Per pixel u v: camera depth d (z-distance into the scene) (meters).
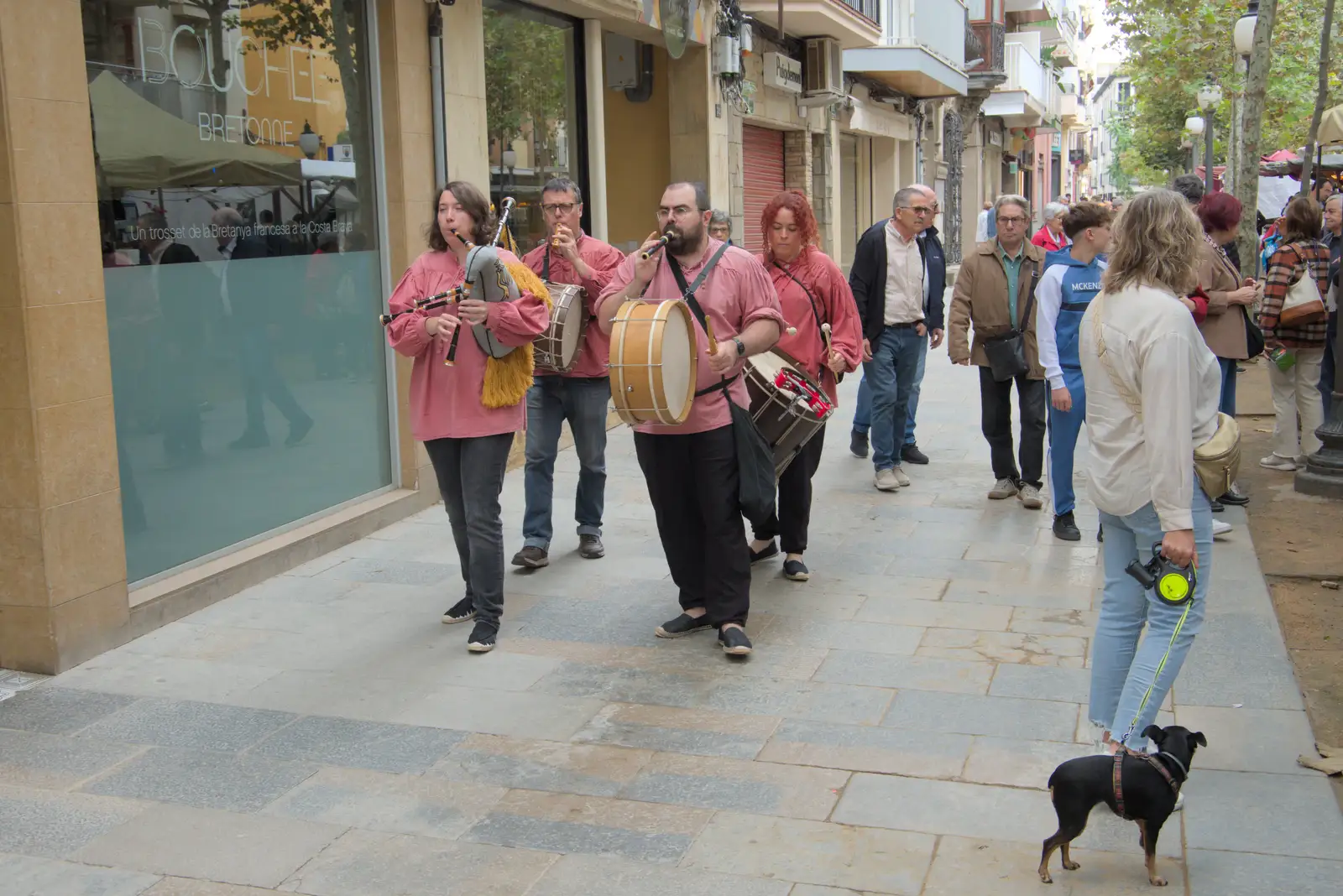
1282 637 5.31
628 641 5.49
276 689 4.99
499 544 5.42
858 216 22.78
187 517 6.08
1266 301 8.41
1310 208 8.35
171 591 5.78
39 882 3.59
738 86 12.80
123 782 4.21
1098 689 4.02
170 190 5.92
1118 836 3.72
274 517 6.73
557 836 3.81
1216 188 19.06
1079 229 6.52
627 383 4.73
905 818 3.87
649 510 7.76
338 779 4.22
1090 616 5.72
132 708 4.81
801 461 6.21
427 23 7.78
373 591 6.23
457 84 8.14
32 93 4.86
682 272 5.12
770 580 6.35
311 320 6.98
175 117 5.93
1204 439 3.72
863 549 6.88
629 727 4.60
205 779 4.22
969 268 7.64
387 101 7.51
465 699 4.88
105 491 5.33
